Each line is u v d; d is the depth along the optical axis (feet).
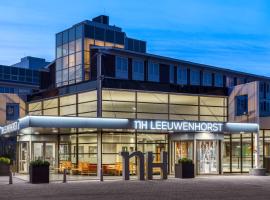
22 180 104.63
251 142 131.64
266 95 193.06
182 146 124.67
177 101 135.13
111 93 125.18
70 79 201.16
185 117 135.74
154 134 125.49
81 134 123.65
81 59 197.16
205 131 122.31
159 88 131.95
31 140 126.21
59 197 68.44
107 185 90.27
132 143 122.83
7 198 67.10
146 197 68.54
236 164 136.67
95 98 124.77
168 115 133.08
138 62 196.34
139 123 116.16
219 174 123.75
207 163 123.13
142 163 104.88
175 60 204.44
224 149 136.05
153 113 130.82
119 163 119.34
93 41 203.00
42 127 107.86
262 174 120.88
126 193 74.59
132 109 127.85
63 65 206.90
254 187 85.46
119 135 121.29
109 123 113.50
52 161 129.39
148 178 105.09
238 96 138.82
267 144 134.00
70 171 124.57
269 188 83.46
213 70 215.10
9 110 157.17
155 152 125.18
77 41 201.67
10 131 126.11
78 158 124.06
